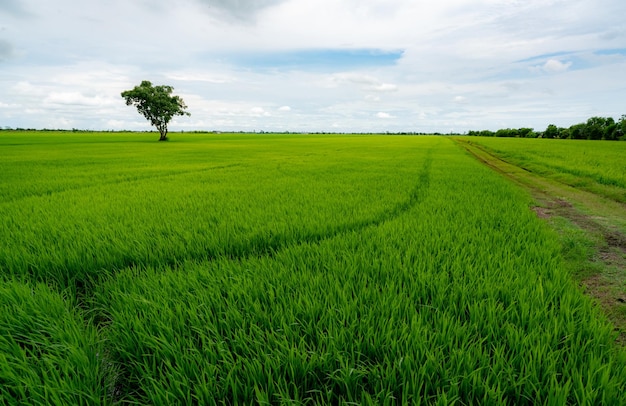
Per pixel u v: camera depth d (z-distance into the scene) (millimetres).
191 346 2148
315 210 6641
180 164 19500
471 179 12172
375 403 1672
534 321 2410
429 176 13125
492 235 4902
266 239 4723
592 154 25844
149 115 57156
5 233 4934
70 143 48594
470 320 2469
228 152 32062
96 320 3061
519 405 1770
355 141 64438
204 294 2846
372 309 2580
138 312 2686
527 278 3230
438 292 2873
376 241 4523
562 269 3580
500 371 1850
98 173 14625
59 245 4258
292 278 3209
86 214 6320
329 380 1964
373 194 8781
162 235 4926
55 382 1837
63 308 2754
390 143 54844
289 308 2648
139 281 3244
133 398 1868
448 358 2057
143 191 9438
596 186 11711
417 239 4586
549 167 17406
